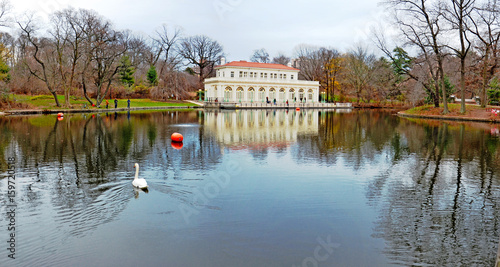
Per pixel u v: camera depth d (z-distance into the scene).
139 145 22.94
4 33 74.38
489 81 56.41
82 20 54.41
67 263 8.20
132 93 85.12
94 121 39.69
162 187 13.39
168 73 90.00
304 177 15.27
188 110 68.00
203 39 106.75
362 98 97.00
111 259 8.37
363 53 92.19
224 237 9.46
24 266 8.04
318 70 104.44
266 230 9.90
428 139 26.84
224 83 85.06
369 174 15.91
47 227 9.91
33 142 23.64
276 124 38.53
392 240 9.44
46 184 13.71
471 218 10.89
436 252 8.88
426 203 12.18
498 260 6.31
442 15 44.56
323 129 33.59
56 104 58.62
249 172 16.00
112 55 59.12
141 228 9.88
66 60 65.19
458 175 15.84
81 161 17.86
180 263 8.23
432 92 54.09
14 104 52.72
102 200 11.94
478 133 30.69
